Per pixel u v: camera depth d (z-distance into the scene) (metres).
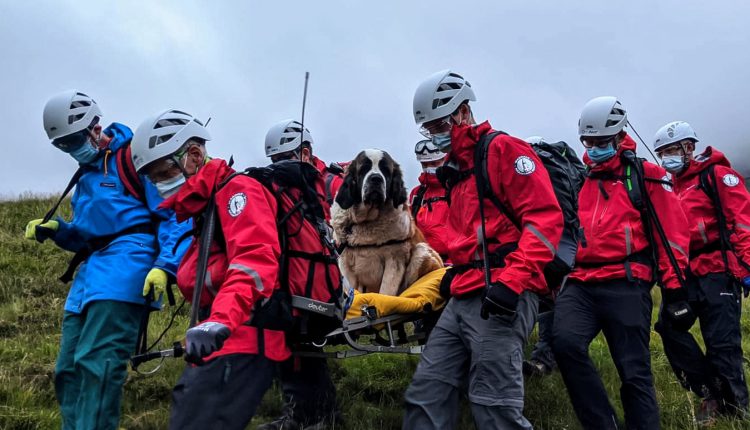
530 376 5.73
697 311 5.68
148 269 4.02
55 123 4.03
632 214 4.49
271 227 2.91
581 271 4.48
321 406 4.55
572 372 4.29
